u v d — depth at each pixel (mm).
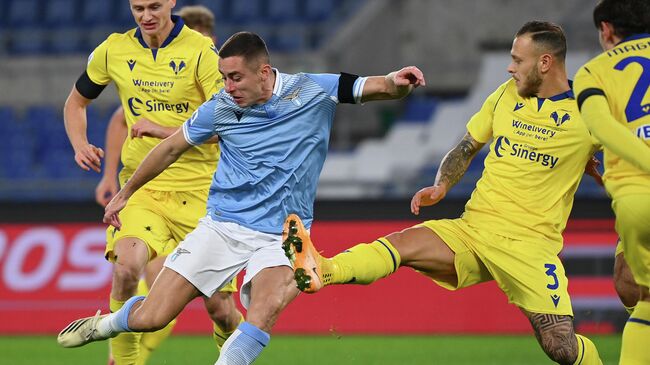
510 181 21109
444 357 33312
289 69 65438
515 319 40312
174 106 23734
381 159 60531
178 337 40094
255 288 19688
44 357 33938
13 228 42812
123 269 22812
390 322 40750
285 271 19812
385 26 66938
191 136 20266
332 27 68125
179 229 24328
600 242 39719
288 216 19047
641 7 17766
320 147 20203
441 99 65625
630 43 17875
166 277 20141
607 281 39688
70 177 60500
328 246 40812
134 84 23766
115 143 27297
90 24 70062
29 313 42125
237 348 19062
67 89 65938
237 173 20219
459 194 53812
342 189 55156
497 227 21062
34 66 66188
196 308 41562
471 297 40531
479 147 22156
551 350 20625
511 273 20859
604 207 39875
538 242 20891
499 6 65812
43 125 63156
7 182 57906
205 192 24375
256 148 19906
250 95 19469
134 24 69562
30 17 70625
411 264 21172
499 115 21469
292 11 68938
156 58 23609
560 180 20969
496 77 61562
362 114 65438
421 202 22094
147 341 25766
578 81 17625
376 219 40656
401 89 19359
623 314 39562
